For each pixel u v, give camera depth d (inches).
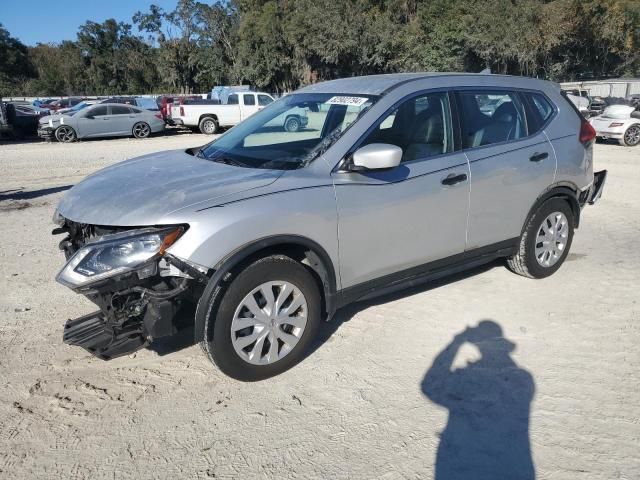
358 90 164.1
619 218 291.7
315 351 152.3
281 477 105.7
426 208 157.6
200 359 149.4
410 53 1674.5
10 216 316.8
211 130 976.9
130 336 130.0
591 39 1802.4
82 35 2726.4
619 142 663.1
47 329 166.7
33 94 2719.0
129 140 851.4
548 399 129.0
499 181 174.2
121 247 120.4
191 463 109.7
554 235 199.0
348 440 116.0
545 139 189.3
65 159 592.7
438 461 109.5
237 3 2018.9
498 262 221.1
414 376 139.6
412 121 158.7
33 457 111.7
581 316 171.8
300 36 1664.6
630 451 111.3
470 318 171.0
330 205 138.4
